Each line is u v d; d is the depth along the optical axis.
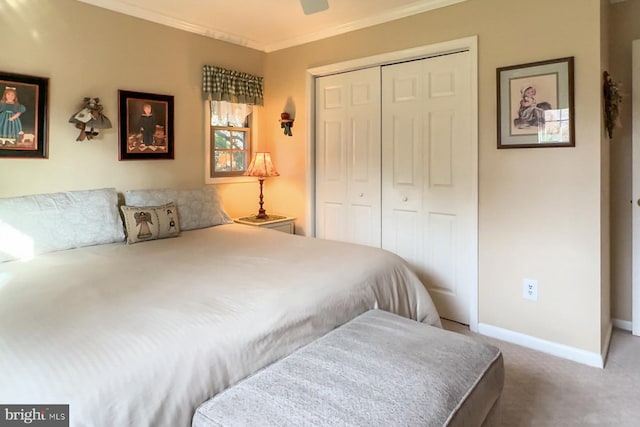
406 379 1.28
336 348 1.48
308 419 1.08
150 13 3.05
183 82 3.33
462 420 1.21
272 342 1.44
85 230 2.51
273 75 3.94
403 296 2.23
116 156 2.95
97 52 2.81
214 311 1.43
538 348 2.55
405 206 3.21
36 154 2.56
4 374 1.01
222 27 3.41
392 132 3.23
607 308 2.64
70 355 1.10
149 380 1.09
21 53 2.48
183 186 3.39
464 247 2.90
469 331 2.83
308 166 3.74
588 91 2.28
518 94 2.52
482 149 2.71
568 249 2.41
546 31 2.40
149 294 1.59
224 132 3.72
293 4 2.93
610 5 2.70
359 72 3.39
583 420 1.85
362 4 2.92
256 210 4.02
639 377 2.21
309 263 2.08
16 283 1.74
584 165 2.32
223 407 1.14
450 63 2.88
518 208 2.58
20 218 2.27
